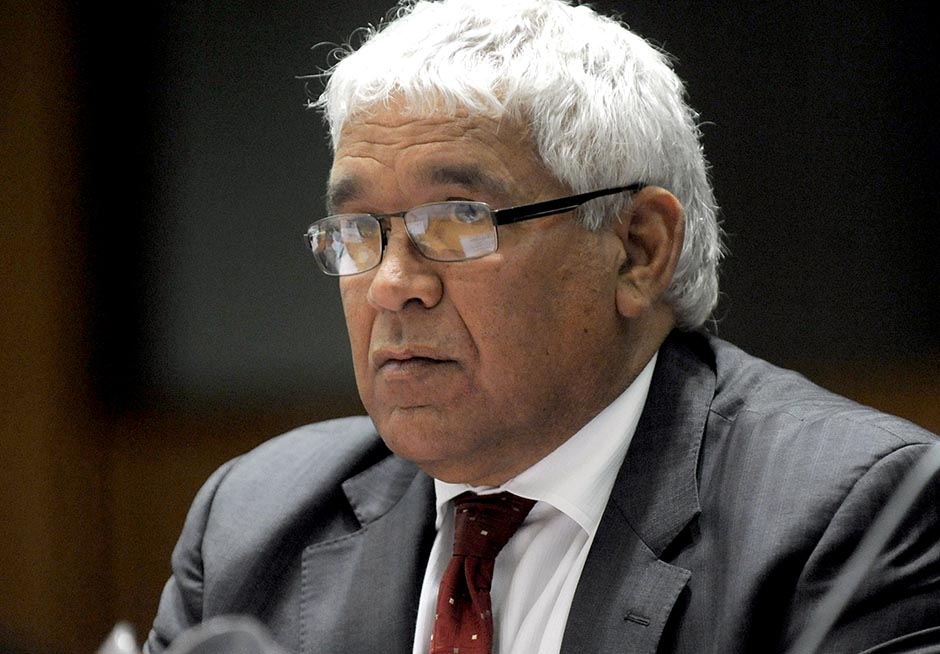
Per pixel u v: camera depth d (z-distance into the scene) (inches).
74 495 502.9
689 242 232.2
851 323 415.8
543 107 208.2
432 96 206.4
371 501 242.5
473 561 215.0
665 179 225.0
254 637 99.5
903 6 409.4
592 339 214.5
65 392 499.8
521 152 207.8
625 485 214.2
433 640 209.9
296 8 469.7
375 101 210.2
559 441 217.5
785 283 421.7
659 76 229.8
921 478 160.9
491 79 206.5
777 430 212.2
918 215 410.0
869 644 183.0
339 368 470.0
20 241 503.5
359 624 225.3
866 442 202.7
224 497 256.4
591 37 220.2
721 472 211.8
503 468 216.5
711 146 426.9
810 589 189.9
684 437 218.1
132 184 489.7
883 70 411.8
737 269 424.5
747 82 423.8
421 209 205.5
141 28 486.3
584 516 214.8
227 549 244.8
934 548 189.0
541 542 215.8
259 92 474.6
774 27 421.1
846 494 196.4
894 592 185.6
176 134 483.5
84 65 493.0
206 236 481.1
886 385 411.8
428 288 204.7
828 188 417.4
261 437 476.7
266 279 476.1
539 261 207.6
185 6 480.7
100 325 494.9
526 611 211.3
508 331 205.8
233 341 480.1
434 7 219.0
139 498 494.6
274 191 474.3
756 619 191.6
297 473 254.8
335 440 261.1
